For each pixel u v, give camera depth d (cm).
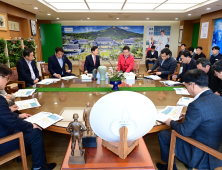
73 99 208
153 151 209
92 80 312
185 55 315
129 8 617
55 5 574
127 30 987
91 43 997
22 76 308
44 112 169
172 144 141
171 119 148
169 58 363
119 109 88
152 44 1009
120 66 417
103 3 538
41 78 372
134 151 110
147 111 90
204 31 730
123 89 250
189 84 140
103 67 310
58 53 353
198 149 135
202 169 136
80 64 461
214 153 112
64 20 949
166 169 169
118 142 104
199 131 134
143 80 313
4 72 143
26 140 154
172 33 1000
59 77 332
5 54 457
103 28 980
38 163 167
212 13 669
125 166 99
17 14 585
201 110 126
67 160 104
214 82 263
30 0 474
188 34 952
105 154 108
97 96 219
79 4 556
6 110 134
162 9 643
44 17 811
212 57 545
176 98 212
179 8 624
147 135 212
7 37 525
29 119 156
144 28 988
